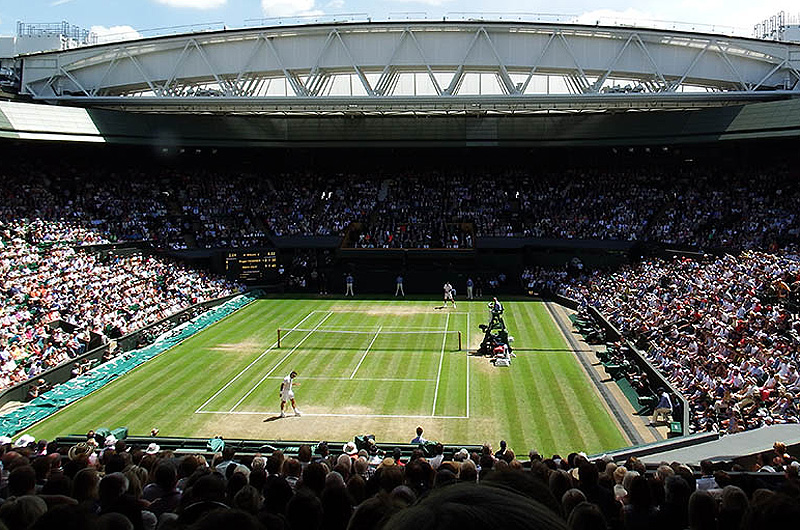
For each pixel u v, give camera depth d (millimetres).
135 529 7691
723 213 72438
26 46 81938
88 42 83938
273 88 73812
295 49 66312
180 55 68688
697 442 24219
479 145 79312
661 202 78438
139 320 52281
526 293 74188
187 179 85188
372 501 5637
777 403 27609
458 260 76312
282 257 79625
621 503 10414
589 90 64938
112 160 82875
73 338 45156
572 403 35594
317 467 11188
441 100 64750
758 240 64250
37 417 34062
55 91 73312
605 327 51375
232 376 41906
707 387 32844
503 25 64125
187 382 40688
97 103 70875
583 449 29172
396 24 64438
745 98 65250
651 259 69312
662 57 65625
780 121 65125
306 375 41969
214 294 66875
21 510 6789
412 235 78375
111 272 62344
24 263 58250
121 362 44625
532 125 79125
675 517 8961
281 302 69688
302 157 89688
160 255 71625
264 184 87000
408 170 89312
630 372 39656
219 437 29641
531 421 32938
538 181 86312
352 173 89375
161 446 28578
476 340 51250
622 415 33531
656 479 10648
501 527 2307
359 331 55000
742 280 48531
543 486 4457
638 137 74875
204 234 77188
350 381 40531
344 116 79812
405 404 36000
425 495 2697
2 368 38125
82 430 32500
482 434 31312
